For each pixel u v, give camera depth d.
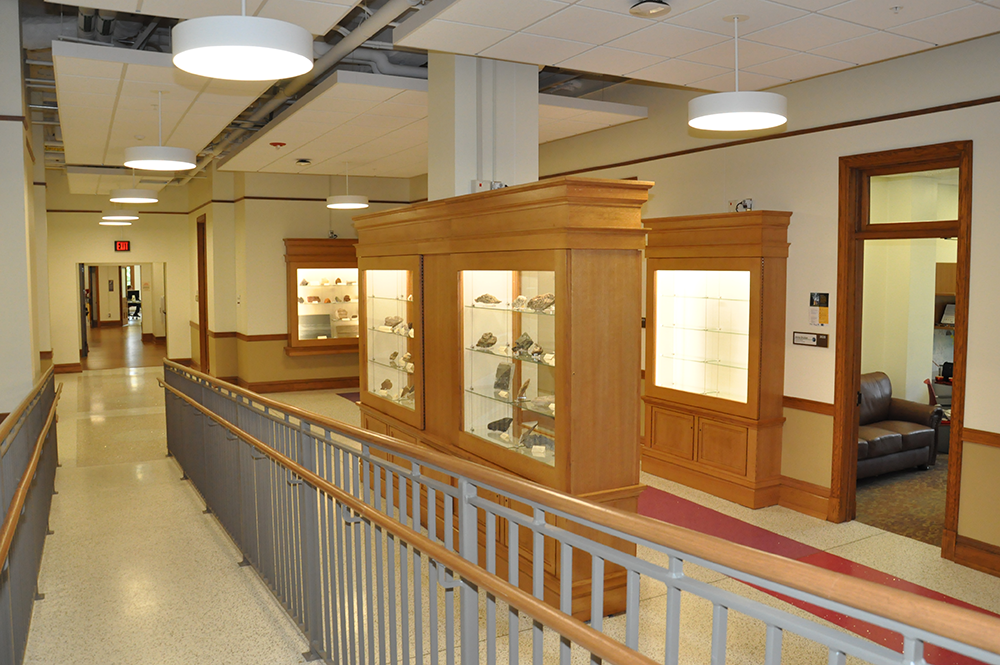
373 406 7.04
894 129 5.80
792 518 6.41
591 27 4.68
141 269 23.00
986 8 4.30
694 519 6.36
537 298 4.59
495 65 6.12
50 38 7.04
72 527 5.97
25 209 6.55
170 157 6.45
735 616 4.48
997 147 5.14
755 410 6.59
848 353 6.24
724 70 5.69
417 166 11.22
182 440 7.63
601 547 1.95
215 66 3.72
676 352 7.57
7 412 6.53
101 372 15.93
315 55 7.11
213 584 4.83
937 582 5.01
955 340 5.38
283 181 13.27
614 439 4.47
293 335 13.20
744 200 6.96
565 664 2.09
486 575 2.32
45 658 3.87
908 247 9.14
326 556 3.74
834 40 4.93
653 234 7.64
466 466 2.53
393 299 6.59
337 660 3.63
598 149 8.98
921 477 7.83
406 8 5.54
